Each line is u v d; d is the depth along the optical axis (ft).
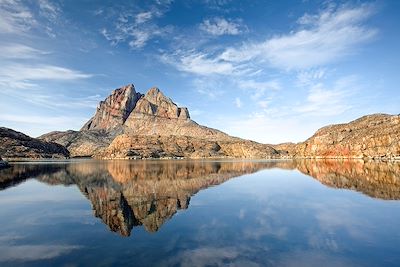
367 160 535.19
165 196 133.28
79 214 96.78
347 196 129.08
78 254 59.16
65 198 129.18
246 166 416.46
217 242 66.33
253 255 58.34
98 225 82.43
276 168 355.56
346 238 69.21
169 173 276.62
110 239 68.95
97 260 55.77
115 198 128.16
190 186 171.73
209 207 107.14
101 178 224.94
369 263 54.29
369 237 69.82
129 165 464.24
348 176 221.46
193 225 81.46
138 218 90.38
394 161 470.80
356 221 85.05
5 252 60.90
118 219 89.35
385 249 61.46
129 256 57.72
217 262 54.65
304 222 84.53
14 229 79.00
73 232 75.46
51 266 53.36
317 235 71.77
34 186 173.88
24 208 107.86
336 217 90.22
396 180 185.06
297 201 119.14
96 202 118.73
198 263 54.13
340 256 57.77
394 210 98.78
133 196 133.80
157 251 60.59
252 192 145.48
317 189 153.89
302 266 53.06
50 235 73.05
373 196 127.34
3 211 102.78
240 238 69.31
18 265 54.03
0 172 289.33
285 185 174.91
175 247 63.05
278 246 63.57
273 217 90.99
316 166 379.76
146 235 72.02
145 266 52.80
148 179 215.72
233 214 95.40
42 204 115.44
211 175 252.21
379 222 83.66
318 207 106.22
